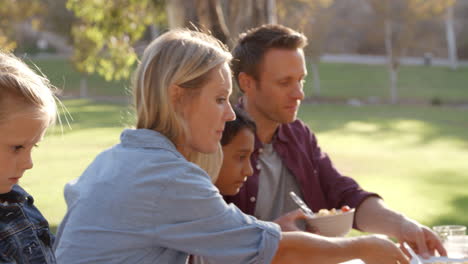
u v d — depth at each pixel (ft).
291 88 6.62
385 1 87.20
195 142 4.50
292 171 6.88
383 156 39.22
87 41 28.09
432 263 5.98
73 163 34.19
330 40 139.95
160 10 26.25
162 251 4.30
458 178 31.83
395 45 88.07
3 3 51.39
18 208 3.54
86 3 26.35
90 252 4.19
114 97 89.10
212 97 4.43
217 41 4.72
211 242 4.25
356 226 6.83
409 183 30.30
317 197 7.04
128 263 4.20
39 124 3.25
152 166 4.22
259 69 6.64
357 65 125.39
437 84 105.09
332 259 4.62
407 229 6.34
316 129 55.06
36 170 31.55
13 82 3.16
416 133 52.31
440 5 86.28
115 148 4.49
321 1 83.41
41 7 56.70
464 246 6.33
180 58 4.36
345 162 36.50
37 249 3.56
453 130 54.70
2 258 3.37
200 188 4.24
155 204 4.16
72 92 91.66
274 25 6.81
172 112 4.40
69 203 4.59
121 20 26.45
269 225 4.47
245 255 4.31
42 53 127.75
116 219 4.17
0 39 32.37
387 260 4.73
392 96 88.28
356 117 66.49
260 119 6.76
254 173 6.60
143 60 4.55
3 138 3.17
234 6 17.15
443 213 23.98
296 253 4.52
